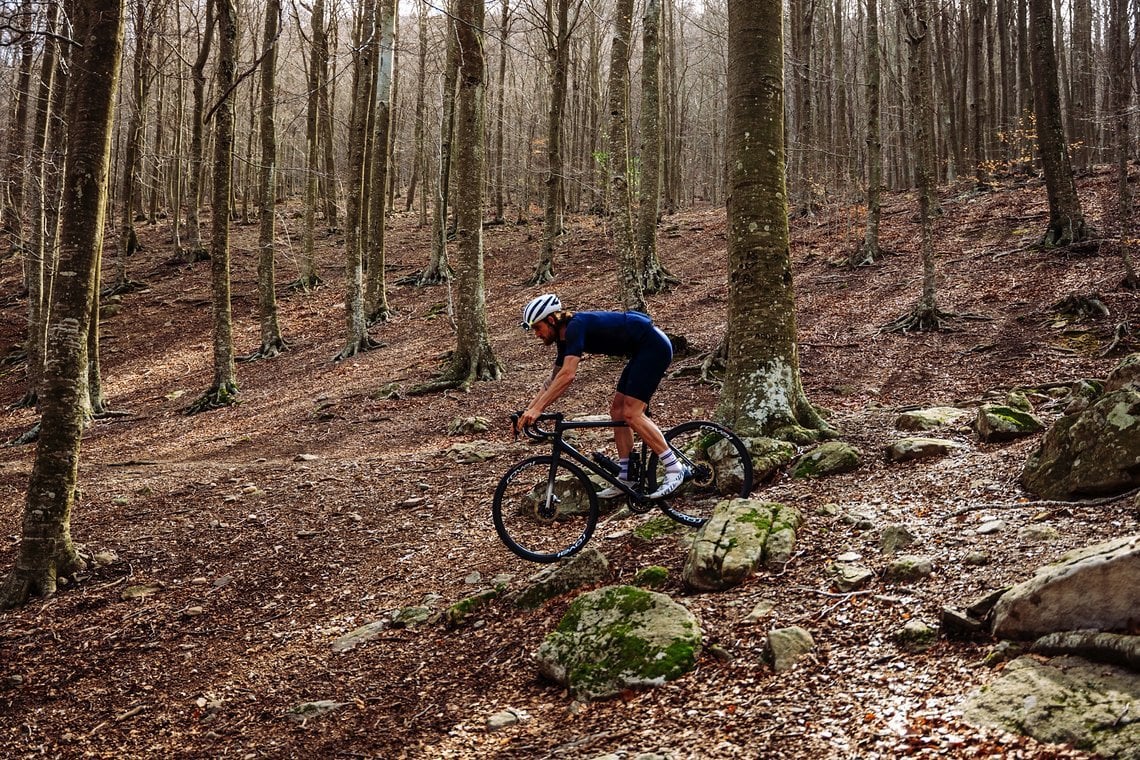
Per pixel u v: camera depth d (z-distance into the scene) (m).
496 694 4.37
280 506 8.60
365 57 19.95
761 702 3.51
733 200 7.32
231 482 9.69
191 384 17.72
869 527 5.09
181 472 10.45
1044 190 21.73
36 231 16.95
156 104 35.06
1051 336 11.33
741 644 4.08
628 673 4.01
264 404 15.01
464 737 3.94
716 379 11.46
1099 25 35.66
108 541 7.91
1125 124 12.66
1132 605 3.07
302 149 39.25
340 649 5.43
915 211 23.23
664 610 4.36
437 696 4.52
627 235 14.72
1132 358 5.42
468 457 9.52
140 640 6.04
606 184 27.66
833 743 3.06
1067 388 8.39
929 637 3.67
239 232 33.06
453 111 24.56
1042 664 3.13
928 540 4.68
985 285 14.70
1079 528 4.34
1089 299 11.84
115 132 30.05
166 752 4.51
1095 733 2.67
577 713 3.89
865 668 3.59
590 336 5.37
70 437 7.18
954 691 3.22
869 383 10.85
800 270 19.42
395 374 15.57
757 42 7.15
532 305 5.36
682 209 36.03
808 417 7.23
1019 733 2.81
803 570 4.77
